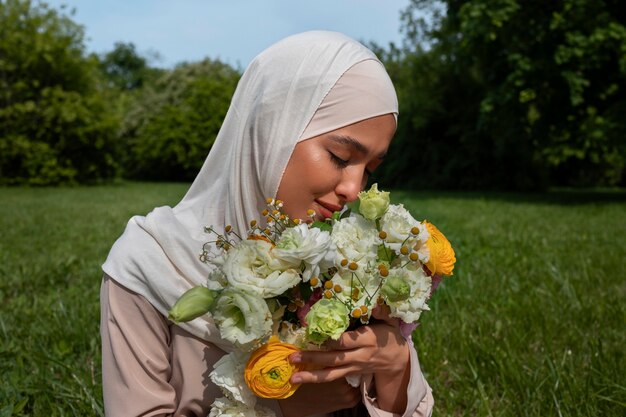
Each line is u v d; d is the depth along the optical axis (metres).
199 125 33.59
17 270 5.39
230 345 1.43
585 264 5.35
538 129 17.56
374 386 1.44
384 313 1.30
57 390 2.64
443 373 3.01
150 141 34.28
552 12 15.24
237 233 1.52
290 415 1.42
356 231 1.25
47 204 14.93
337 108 1.43
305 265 1.15
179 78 40.84
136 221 1.52
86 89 27.27
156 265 1.44
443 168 25.09
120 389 1.43
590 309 3.85
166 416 1.47
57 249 6.91
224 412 1.30
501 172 24.02
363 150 1.44
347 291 1.19
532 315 3.68
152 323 1.46
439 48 23.23
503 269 5.16
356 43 1.53
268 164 1.45
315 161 1.42
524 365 2.93
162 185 27.56
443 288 4.17
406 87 26.89
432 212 12.11
